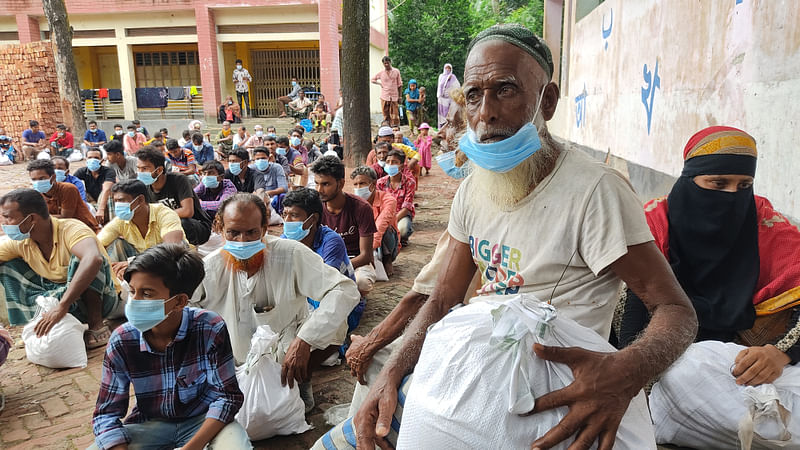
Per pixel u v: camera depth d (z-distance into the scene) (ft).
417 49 106.52
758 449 7.60
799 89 9.88
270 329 9.62
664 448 8.54
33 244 13.01
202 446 7.56
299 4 67.67
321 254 12.47
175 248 7.68
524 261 5.41
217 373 7.86
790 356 7.50
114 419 7.72
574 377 4.35
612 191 5.00
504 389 4.41
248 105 73.31
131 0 68.90
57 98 65.31
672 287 4.97
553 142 5.40
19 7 70.95
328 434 6.72
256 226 9.53
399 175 22.40
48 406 10.93
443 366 4.66
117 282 14.29
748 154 7.89
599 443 4.25
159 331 7.70
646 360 4.36
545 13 46.78
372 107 81.92
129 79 72.79
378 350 7.02
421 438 4.61
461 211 6.05
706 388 7.79
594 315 5.28
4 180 43.37
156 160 17.98
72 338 12.51
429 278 6.98
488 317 4.79
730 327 8.10
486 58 5.05
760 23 11.49
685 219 8.32
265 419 9.07
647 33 19.40
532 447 4.28
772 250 8.05
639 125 20.16
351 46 41.06
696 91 14.94
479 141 5.15
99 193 25.71
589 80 29.07
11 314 13.28
